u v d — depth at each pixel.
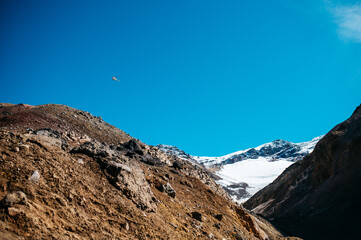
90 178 13.74
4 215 8.52
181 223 17.41
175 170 33.47
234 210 31.02
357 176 68.88
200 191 30.16
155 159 33.78
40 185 10.82
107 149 17.17
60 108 52.25
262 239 28.36
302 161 112.12
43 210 9.73
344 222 58.78
